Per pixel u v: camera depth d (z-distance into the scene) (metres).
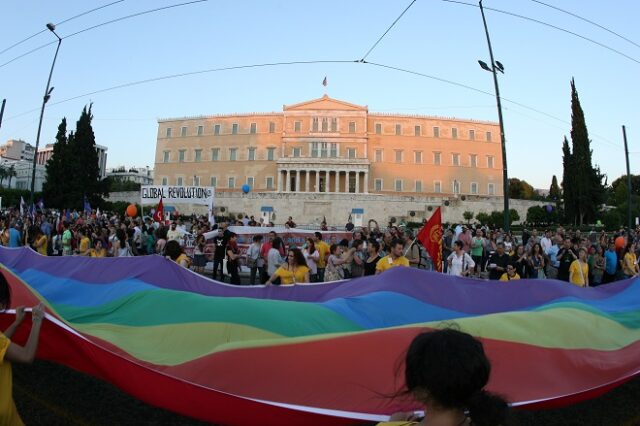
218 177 93.94
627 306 7.23
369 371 3.69
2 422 3.10
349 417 3.37
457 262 11.70
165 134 99.06
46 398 5.53
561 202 60.22
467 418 1.79
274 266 12.66
